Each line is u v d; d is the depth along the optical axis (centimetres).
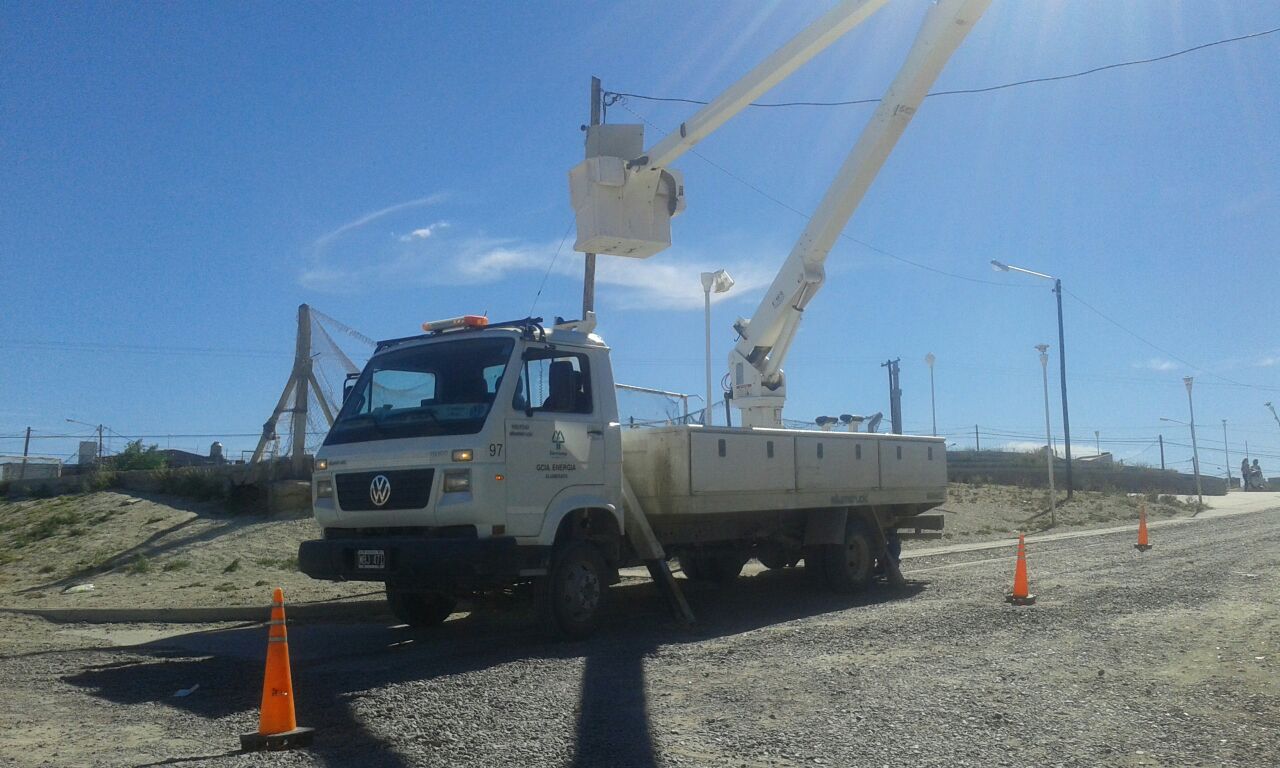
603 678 805
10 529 2105
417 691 762
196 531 1933
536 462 966
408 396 1009
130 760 599
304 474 2125
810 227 1516
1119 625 1051
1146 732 650
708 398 1877
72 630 1155
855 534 1413
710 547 1298
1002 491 3819
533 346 989
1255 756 601
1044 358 3241
